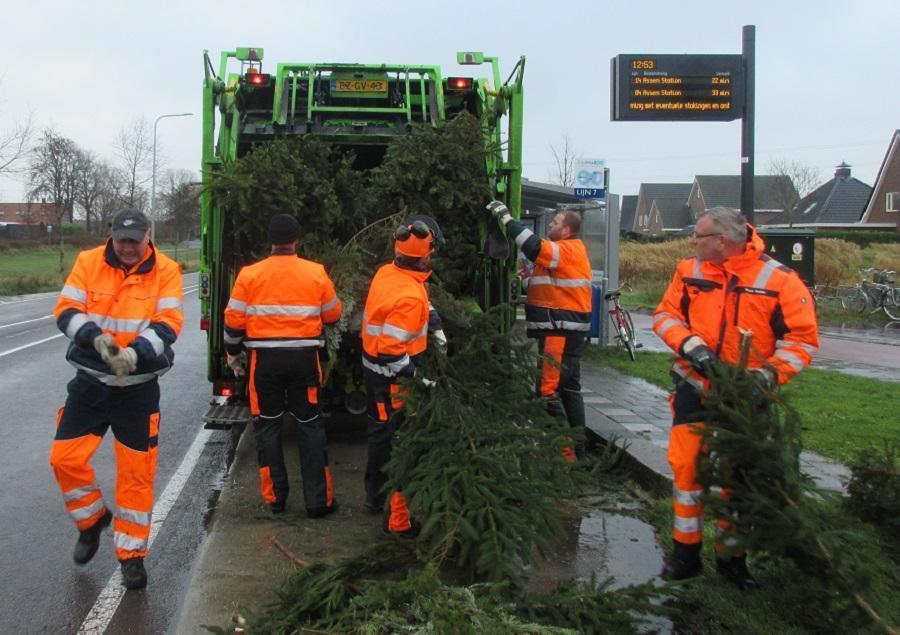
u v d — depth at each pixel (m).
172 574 4.28
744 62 10.84
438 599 3.01
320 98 7.23
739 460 3.33
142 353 3.81
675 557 3.77
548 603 3.26
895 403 8.31
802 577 3.38
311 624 3.16
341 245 6.23
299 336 4.77
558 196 13.37
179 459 6.59
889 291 19.88
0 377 10.28
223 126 6.50
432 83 7.24
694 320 3.79
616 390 9.02
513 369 4.70
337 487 5.52
